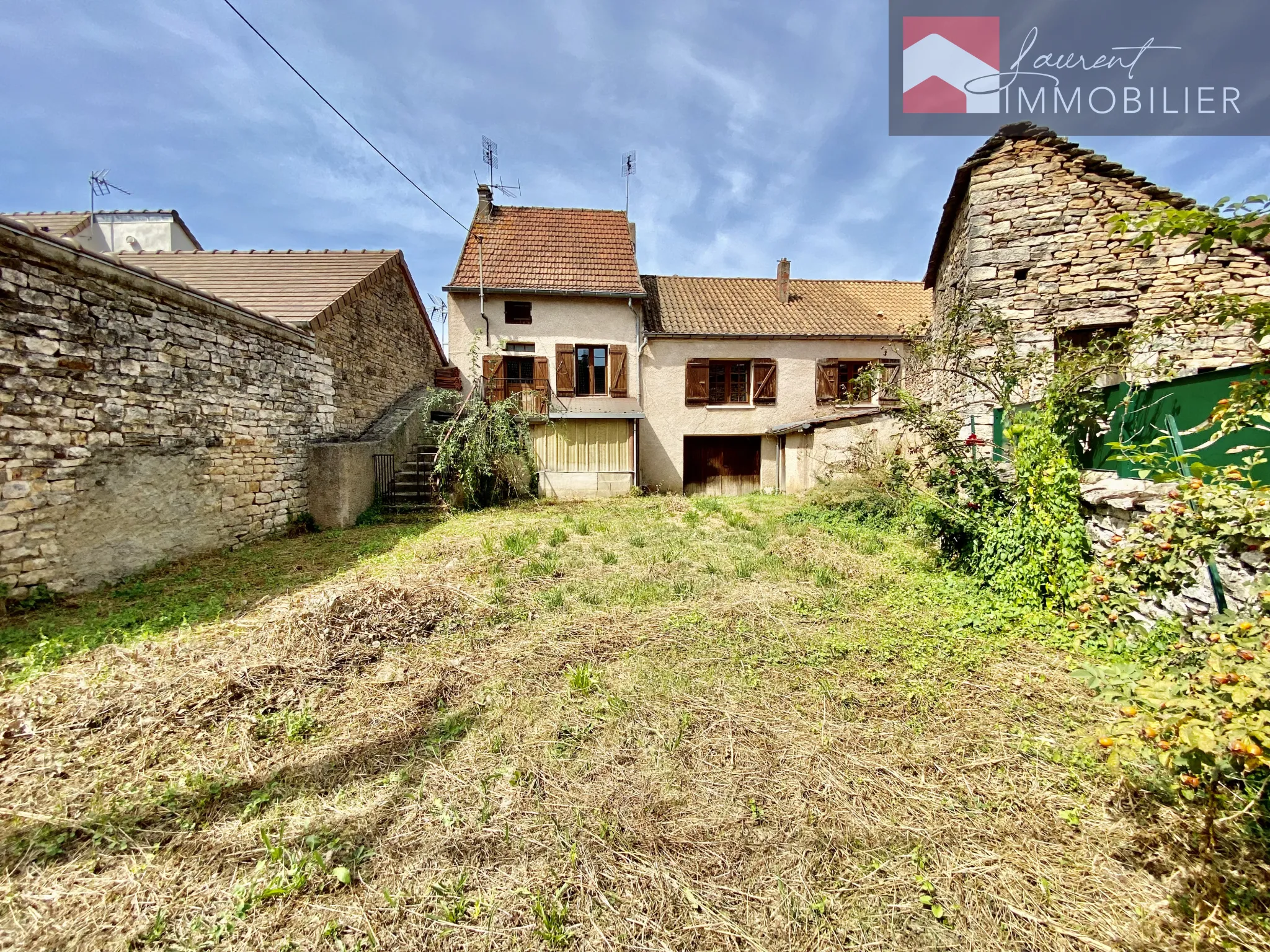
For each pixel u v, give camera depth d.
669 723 2.59
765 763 2.28
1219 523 2.11
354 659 3.24
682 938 1.53
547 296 12.80
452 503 9.40
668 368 13.30
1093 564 3.63
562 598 4.30
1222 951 1.42
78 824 1.91
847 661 3.21
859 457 8.52
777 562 5.34
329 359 8.62
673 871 1.74
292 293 9.11
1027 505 4.08
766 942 1.52
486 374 12.69
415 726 2.57
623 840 1.87
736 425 13.44
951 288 7.92
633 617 3.92
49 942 1.51
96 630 3.61
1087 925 1.54
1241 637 1.62
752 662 3.22
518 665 3.20
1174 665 2.62
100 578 4.65
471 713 2.68
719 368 13.66
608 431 12.18
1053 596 3.77
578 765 2.29
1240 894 1.53
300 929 1.56
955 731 2.48
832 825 1.92
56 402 4.29
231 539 6.30
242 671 2.91
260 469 6.84
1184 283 6.17
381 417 10.65
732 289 15.43
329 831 1.91
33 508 4.12
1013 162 6.66
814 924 1.56
